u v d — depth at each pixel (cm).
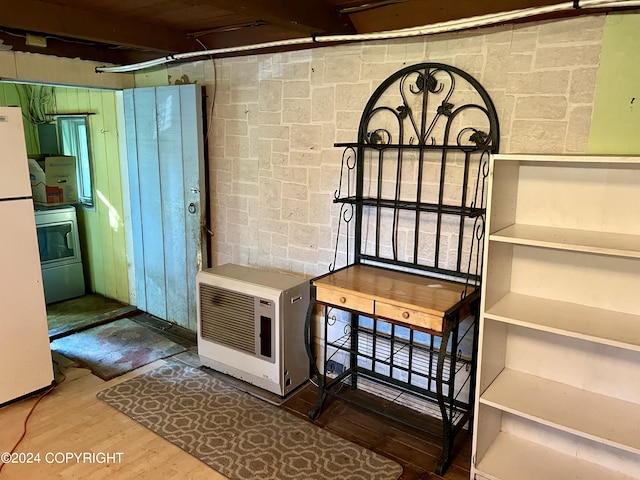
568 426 192
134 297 441
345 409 280
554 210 214
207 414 272
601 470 218
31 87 483
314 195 304
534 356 231
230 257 363
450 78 238
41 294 286
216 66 339
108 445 245
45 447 243
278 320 279
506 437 242
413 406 280
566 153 212
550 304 216
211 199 365
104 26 277
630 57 192
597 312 205
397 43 252
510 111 224
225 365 312
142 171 390
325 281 251
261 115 321
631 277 201
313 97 291
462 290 237
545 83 213
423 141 250
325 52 281
